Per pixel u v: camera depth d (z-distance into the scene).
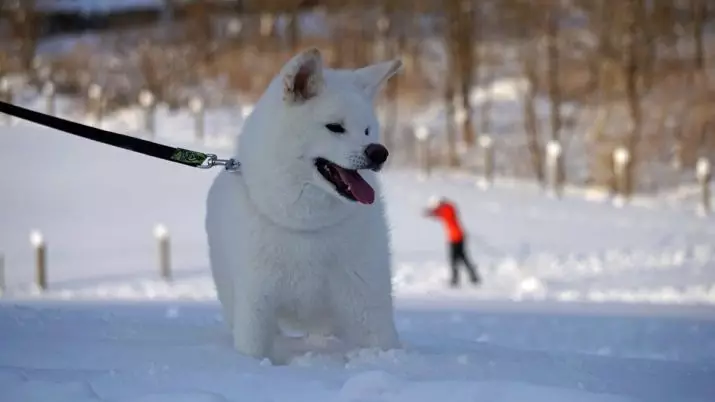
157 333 5.95
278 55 43.28
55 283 17.61
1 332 5.81
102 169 27.69
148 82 41.41
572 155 32.75
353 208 5.18
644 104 34.84
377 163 5.04
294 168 5.05
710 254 18.72
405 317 9.66
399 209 24.12
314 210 5.09
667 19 37.00
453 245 16.56
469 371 4.59
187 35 46.31
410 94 39.47
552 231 22.20
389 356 4.92
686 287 15.17
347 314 5.41
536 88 37.41
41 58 46.03
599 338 8.04
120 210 23.92
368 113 5.21
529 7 37.06
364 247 5.26
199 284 17.14
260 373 4.41
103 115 36.50
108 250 20.53
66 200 24.70
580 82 38.19
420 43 42.25
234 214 5.30
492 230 22.27
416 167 32.03
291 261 5.20
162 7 52.97
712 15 41.38
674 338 7.91
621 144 31.77
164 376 4.26
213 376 4.27
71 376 4.21
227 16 48.47
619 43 34.19
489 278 17.25
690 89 35.25
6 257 20.06
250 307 5.21
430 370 4.61
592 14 36.97
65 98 40.09
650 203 26.64
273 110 5.15
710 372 4.79
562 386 4.18
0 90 38.00
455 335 8.14
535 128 33.59
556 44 37.00
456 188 27.44
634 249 19.83
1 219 22.98
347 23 41.78
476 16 41.34
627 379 4.48
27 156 28.94
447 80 36.59
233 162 5.49
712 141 32.19
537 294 14.68
